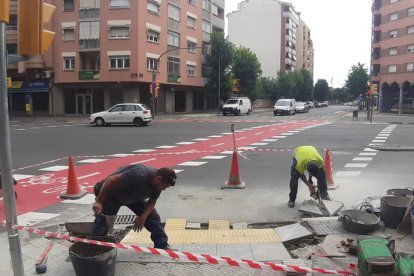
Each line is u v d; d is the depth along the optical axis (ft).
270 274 15.43
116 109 98.27
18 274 13.08
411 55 200.54
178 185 31.65
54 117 141.79
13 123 110.93
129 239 19.02
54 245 18.21
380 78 218.59
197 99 195.31
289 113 167.73
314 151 24.80
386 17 213.66
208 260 13.61
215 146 57.31
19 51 12.35
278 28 352.69
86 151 52.16
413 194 21.63
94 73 142.20
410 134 75.31
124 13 140.26
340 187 30.53
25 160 44.65
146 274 15.46
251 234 19.79
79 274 14.32
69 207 25.80
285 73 315.37
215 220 22.43
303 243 19.15
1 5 11.69
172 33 163.63
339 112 215.72
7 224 12.88
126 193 15.87
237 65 200.13
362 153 50.06
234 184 30.50
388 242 15.15
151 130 84.58
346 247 17.69
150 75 148.25
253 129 86.94
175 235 19.76
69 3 143.33
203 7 191.11
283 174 36.09
